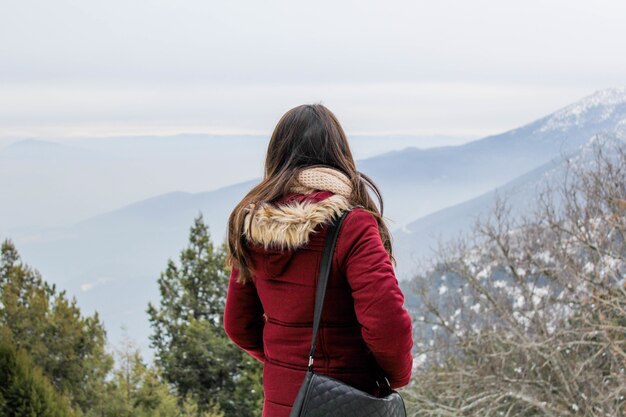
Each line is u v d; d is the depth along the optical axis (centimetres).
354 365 175
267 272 178
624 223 975
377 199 188
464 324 1189
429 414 980
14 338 1102
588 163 1053
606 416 837
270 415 179
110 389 1119
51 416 697
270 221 171
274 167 185
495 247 1179
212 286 2123
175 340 2059
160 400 1163
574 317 1015
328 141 182
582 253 1073
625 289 912
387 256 171
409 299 1259
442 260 1236
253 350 204
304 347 176
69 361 1126
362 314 165
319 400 168
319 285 171
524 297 1121
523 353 1024
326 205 170
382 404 168
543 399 974
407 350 167
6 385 690
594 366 999
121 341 1172
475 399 1033
